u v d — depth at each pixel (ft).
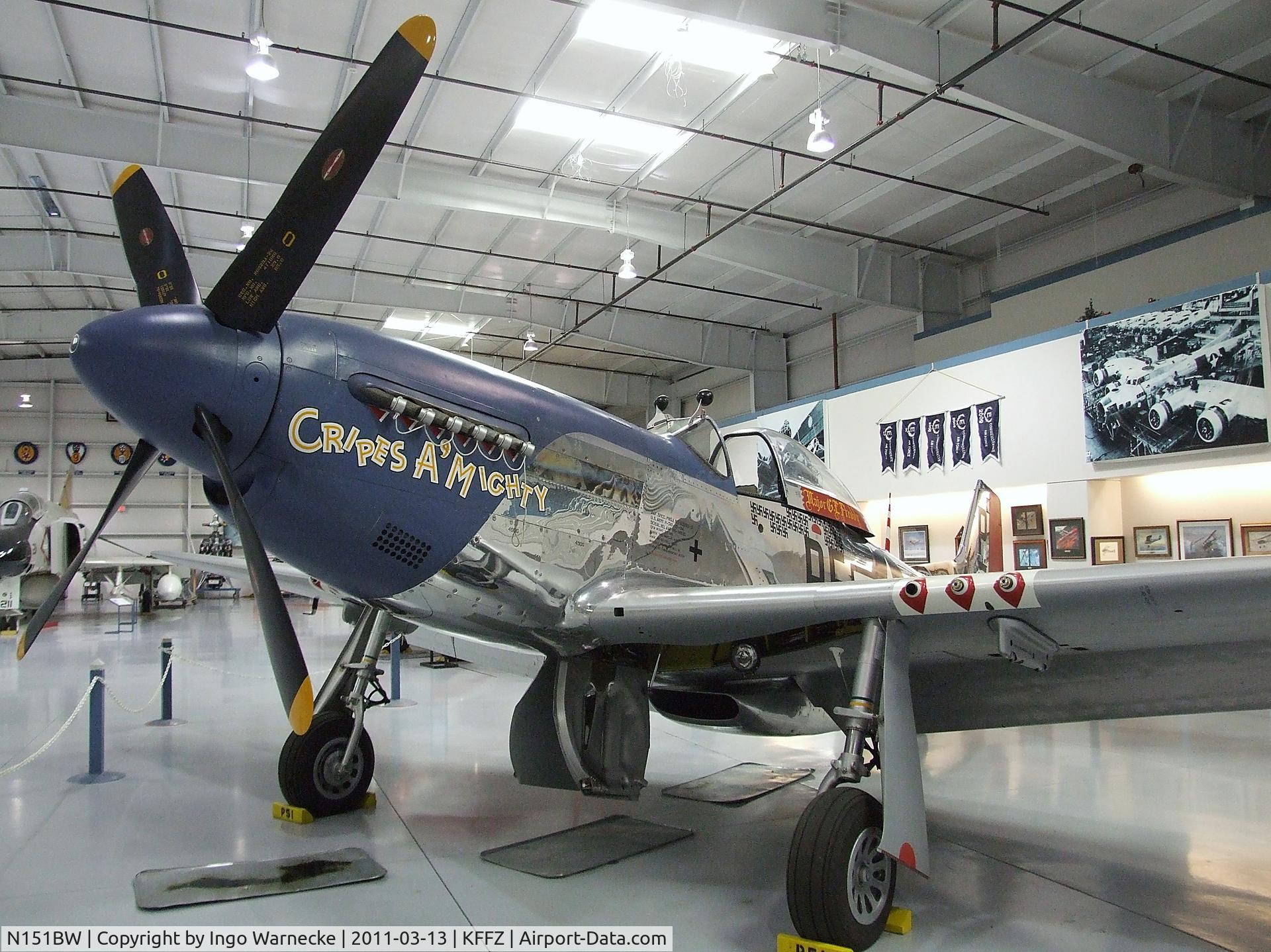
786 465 14.01
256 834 11.27
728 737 19.03
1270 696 8.75
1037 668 8.82
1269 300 24.13
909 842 8.15
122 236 9.59
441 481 9.16
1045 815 12.56
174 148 30.81
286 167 32.22
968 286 45.06
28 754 16.15
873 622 9.05
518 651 12.69
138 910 8.73
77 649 35.78
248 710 21.02
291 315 8.78
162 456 9.27
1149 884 9.73
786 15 22.99
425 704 22.02
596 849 10.69
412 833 11.33
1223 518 26.43
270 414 8.22
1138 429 27.37
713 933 8.24
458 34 25.93
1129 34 25.90
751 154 33.22
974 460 33.06
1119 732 19.49
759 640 11.12
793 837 7.95
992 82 25.89
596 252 44.09
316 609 62.85
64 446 75.77
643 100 29.37
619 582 10.46
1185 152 29.35
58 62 27.78
